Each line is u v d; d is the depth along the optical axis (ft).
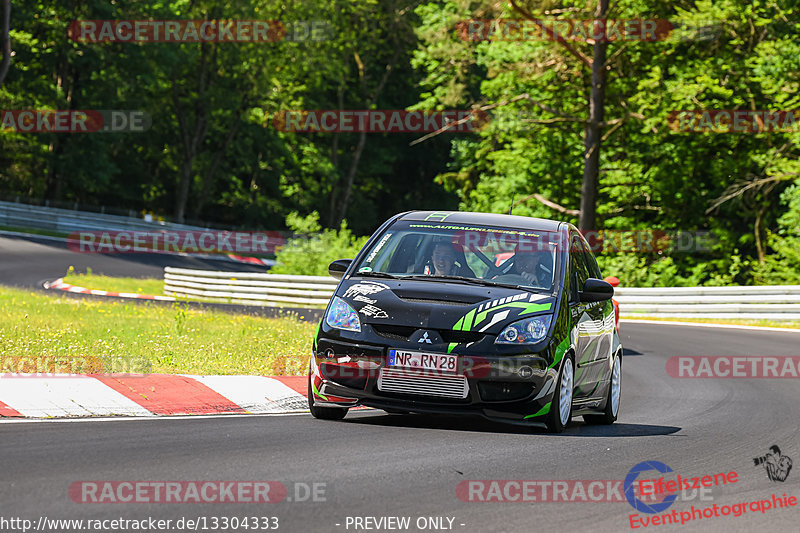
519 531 58.95
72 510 58.54
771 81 398.21
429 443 87.66
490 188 499.51
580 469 79.20
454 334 94.94
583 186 425.69
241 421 97.14
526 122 445.37
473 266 104.88
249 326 194.80
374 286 100.32
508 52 442.09
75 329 159.74
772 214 442.91
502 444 89.25
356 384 96.17
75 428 87.40
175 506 60.64
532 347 95.09
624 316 339.98
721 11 405.80
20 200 614.75
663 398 141.08
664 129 423.23
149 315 217.97
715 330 272.31
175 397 108.37
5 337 141.28
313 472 72.18
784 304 304.30
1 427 86.02
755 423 114.32
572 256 108.58
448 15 453.17
